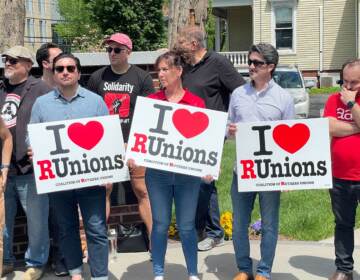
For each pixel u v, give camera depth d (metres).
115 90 5.82
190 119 4.90
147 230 6.16
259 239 6.82
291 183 4.93
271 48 4.96
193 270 5.14
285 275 5.59
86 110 5.07
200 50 6.08
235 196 5.23
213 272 5.75
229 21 30.41
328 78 26.73
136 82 5.80
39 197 5.47
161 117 4.90
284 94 5.05
